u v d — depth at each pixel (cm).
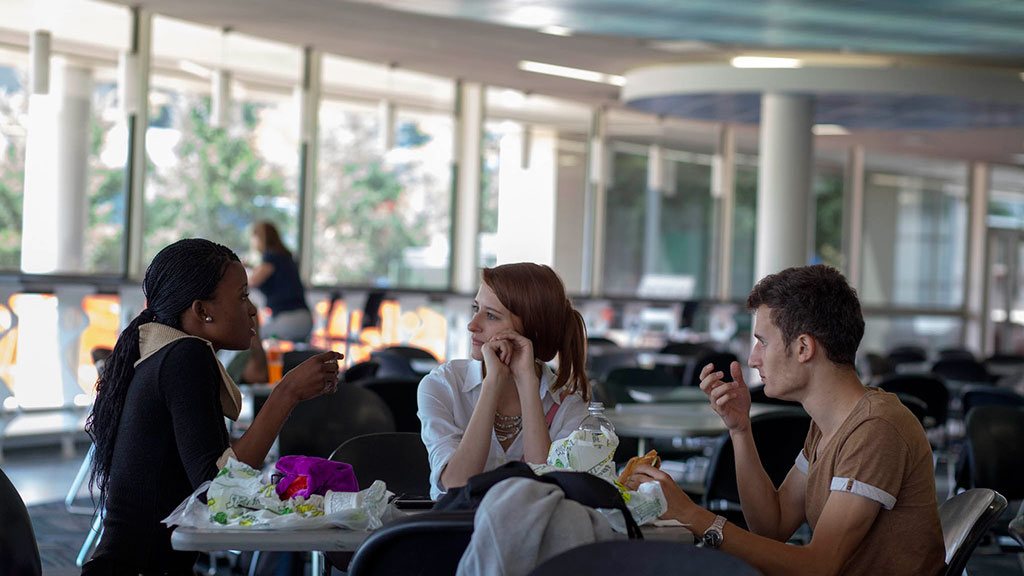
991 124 1288
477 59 1127
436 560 201
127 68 952
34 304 857
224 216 1061
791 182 1129
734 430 277
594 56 1096
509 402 291
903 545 239
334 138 1162
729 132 1562
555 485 203
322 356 278
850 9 845
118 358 263
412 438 338
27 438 880
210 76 1034
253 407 554
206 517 229
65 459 847
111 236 959
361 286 1169
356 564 203
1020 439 445
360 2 872
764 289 255
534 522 190
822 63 1099
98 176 947
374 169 1201
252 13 939
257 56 1075
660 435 454
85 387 888
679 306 1474
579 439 244
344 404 432
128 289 916
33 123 903
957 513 262
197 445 253
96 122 942
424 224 1255
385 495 239
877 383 751
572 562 173
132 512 256
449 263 1288
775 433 434
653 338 1409
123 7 938
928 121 1277
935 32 939
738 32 955
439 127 1262
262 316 975
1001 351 1944
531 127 1358
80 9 922
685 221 1538
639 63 1134
